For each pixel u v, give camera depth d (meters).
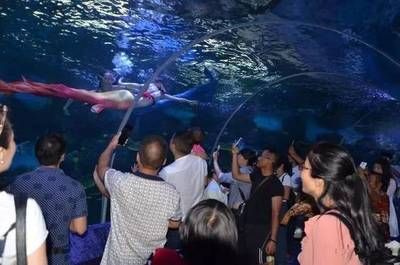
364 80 19.61
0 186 1.88
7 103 23.30
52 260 3.34
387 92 20.30
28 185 3.36
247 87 21.38
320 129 24.19
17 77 21.80
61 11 17.72
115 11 17.03
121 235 3.47
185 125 24.31
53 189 3.38
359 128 23.14
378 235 2.33
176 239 4.55
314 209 3.14
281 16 16.62
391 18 17.38
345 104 22.22
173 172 4.67
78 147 24.44
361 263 2.27
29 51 20.69
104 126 24.45
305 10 16.45
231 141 24.94
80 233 3.56
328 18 16.81
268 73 19.92
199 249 2.10
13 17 18.39
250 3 15.91
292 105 23.42
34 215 1.85
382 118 22.25
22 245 1.79
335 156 2.37
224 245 2.10
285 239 6.18
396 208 8.09
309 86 21.39
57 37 19.58
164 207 3.44
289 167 6.96
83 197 3.53
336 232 2.24
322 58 18.50
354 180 2.36
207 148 24.30
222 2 16.00
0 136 1.89
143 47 18.94
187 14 16.56
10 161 1.98
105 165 3.72
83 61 20.67
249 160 7.16
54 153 3.46
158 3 16.27
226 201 6.30
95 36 19.00
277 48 18.12
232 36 17.56
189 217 2.19
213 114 23.66
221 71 20.17
